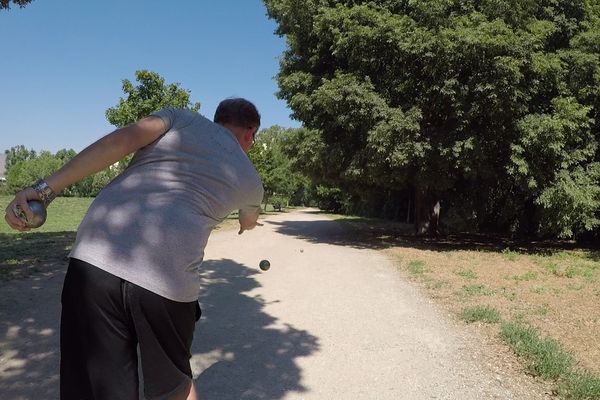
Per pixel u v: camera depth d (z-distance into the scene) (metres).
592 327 5.80
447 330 5.63
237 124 2.37
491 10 13.29
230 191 2.10
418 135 13.34
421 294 7.61
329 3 15.95
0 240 12.41
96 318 1.82
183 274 1.91
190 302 1.98
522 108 12.97
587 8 15.05
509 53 12.40
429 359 4.66
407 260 11.48
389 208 34.50
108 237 1.86
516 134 13.58
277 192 45.41
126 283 1.82
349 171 15.15
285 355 4.68
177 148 2.03
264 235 17.50
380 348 4.96
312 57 16.39
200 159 2.04
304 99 15.77
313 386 3.97
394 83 13.95
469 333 5.52
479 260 11.69
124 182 2.00
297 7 16.28
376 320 6.02
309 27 16.25
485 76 12.56
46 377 3.85
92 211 1.95
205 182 2.03
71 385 1.85
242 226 2.54
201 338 5.09
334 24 14.59
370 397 3.80
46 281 7.28
